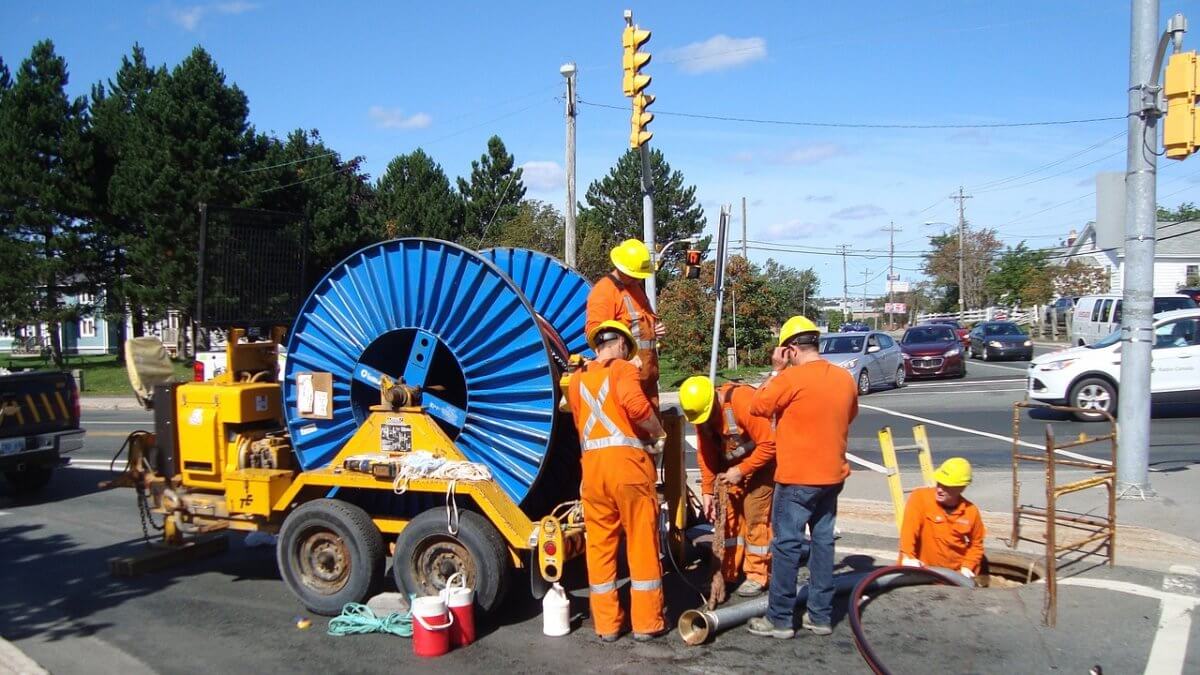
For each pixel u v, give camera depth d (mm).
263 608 6609
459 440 6172
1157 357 15000
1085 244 66750
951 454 12789
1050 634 5512
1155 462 11188
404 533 6023
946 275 79750
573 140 22797
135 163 31953
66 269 34750
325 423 6477
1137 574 6629
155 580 7406
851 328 45969
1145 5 8930
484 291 5980
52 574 7695
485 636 5809
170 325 47531
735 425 6504
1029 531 7871
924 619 5793
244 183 32719
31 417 11195
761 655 5340
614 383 5379
